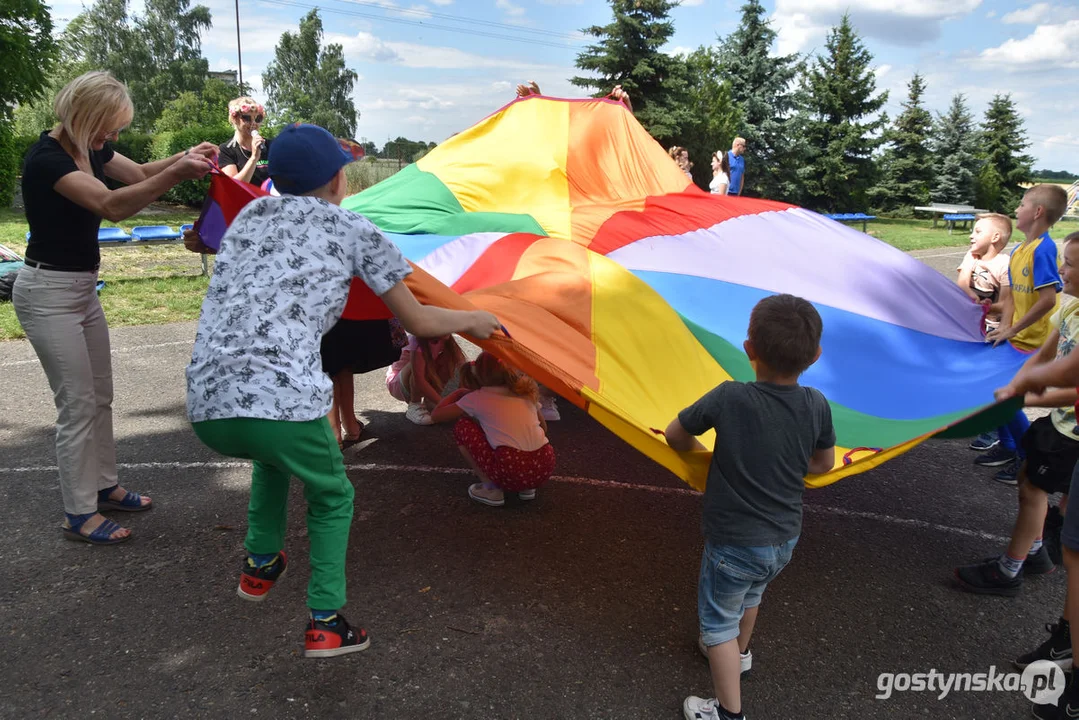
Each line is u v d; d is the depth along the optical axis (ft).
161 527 12.37
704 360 12.33
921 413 12.39
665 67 95.25
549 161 19.44
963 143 119.75
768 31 107.76
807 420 8.05
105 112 10.53
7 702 8.39
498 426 12.72
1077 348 8.62
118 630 9.70
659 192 20.18
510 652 9.46
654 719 8.41
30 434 16.28
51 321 10.83
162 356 22.50
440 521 12.78
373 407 18.53
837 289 15.85
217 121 120.88
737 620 8.21
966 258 18.62
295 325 7.47
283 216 7.70
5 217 55.57
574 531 12.61
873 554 12.25
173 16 207.72
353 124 230.68
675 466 9.47
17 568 11.06
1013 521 13.53
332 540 8.04
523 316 10.85
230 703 8.45
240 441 7.39
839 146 107.96
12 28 69.31
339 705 8.46
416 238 16.42
